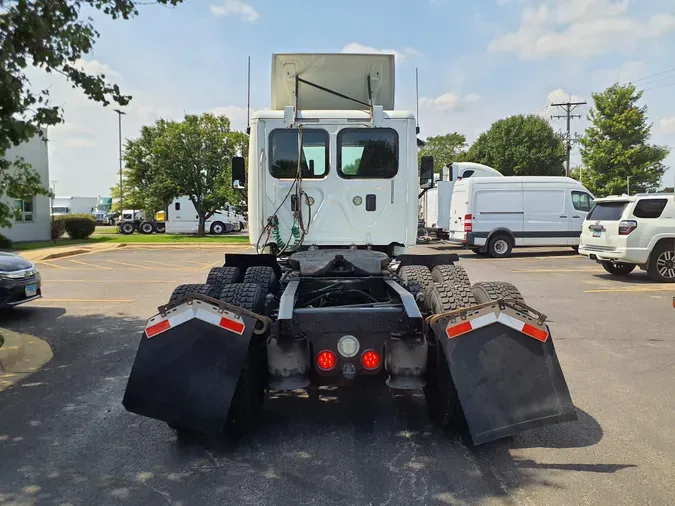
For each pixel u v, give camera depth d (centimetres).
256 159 639
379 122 638
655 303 962
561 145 5541
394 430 429
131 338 731
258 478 351
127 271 1488
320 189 642
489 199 1845
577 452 383
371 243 648
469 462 371
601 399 489
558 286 1170
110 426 438
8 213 500
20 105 454
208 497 328
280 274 623
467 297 423
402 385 391
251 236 656
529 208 1855
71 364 611
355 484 342
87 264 1669
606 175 4375
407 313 382
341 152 639
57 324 817
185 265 1641
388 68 698
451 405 396
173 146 2962
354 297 498
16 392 519
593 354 637
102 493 333
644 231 1204
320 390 525
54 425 440
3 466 370
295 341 394
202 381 366
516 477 348
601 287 1152
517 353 360
